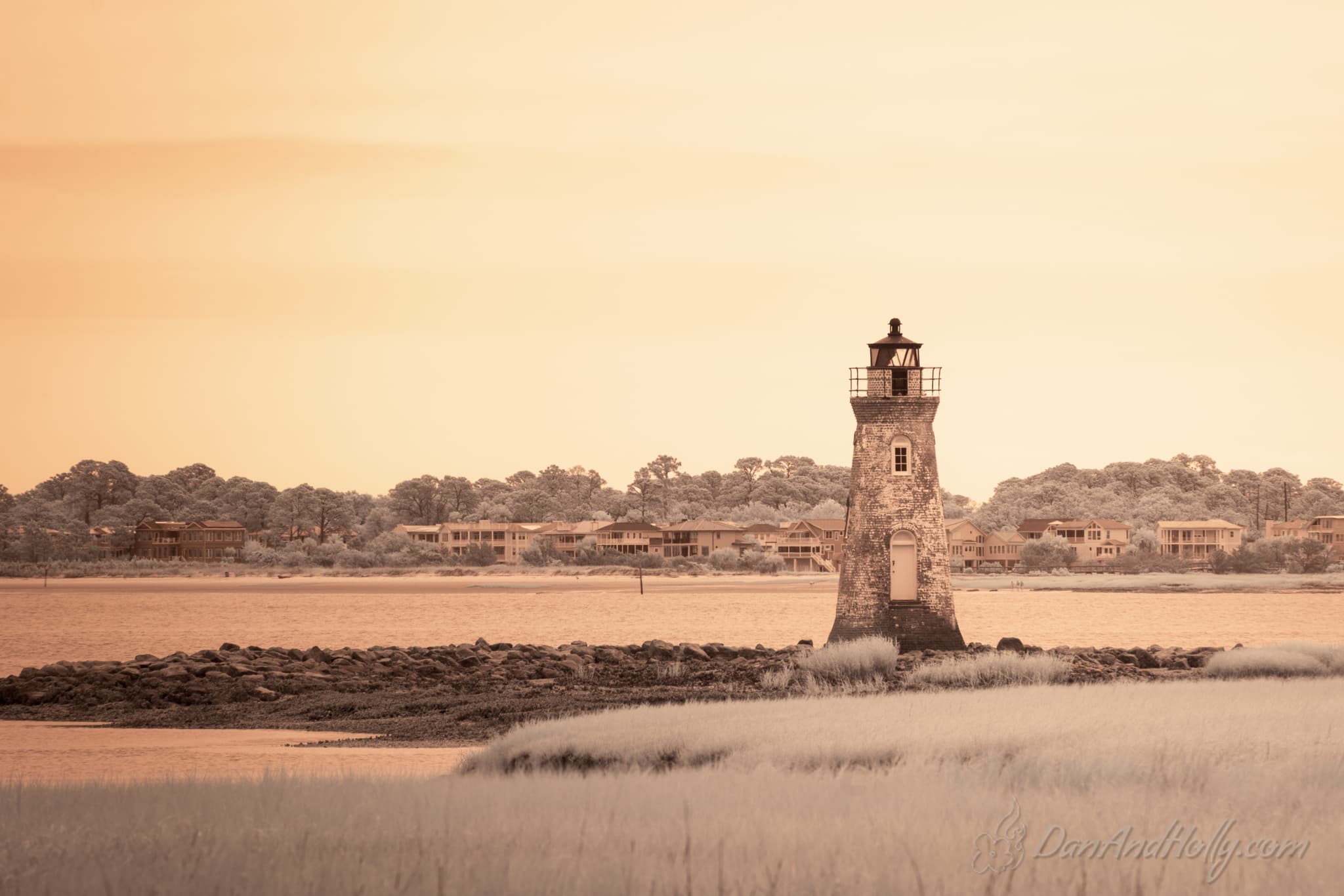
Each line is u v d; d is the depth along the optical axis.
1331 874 77.94
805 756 128.75
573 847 84.81
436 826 92.81
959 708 161.25
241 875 77.38
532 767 136.00
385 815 97.00
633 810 99.12
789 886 74.50
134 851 85.00
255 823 94.31
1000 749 127.25
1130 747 123.31
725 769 124.19
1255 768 112.31
